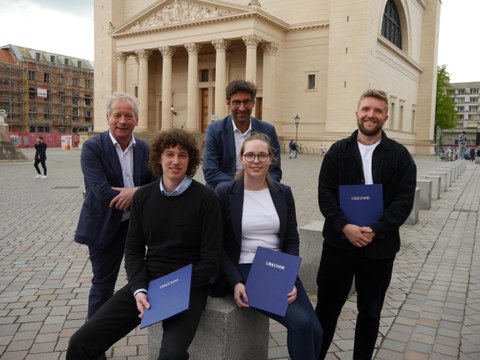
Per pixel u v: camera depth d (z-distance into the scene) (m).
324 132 43.06
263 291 3.33
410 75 54.94
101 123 57.81
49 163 31.59
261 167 3.60
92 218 4.04
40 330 4.59
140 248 3.50
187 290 3.08
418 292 5.91
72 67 84.19
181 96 53.03
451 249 8.24
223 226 3.66
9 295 5.56
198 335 3.40
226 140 4.73
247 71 41.94
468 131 126.81
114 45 56.16
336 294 3.80
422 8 57.78
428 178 16.61
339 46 41.75
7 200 13.89
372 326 3.62
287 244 3.73
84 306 5.25
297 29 44.97
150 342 3.66
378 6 43.12
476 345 4.38
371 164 3.56
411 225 10.55
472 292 5.93
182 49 50.69
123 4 57.12
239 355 3.50
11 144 32.91
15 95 77.19
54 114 81.75
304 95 45.22
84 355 3.08
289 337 3.20
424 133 59.16
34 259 7.21
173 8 46.22
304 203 13.34
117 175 4.20
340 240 3.62
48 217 11.02
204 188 3.46
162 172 3.51
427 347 4.33
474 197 16.16
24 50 81.38
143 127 49.75
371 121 3.48
